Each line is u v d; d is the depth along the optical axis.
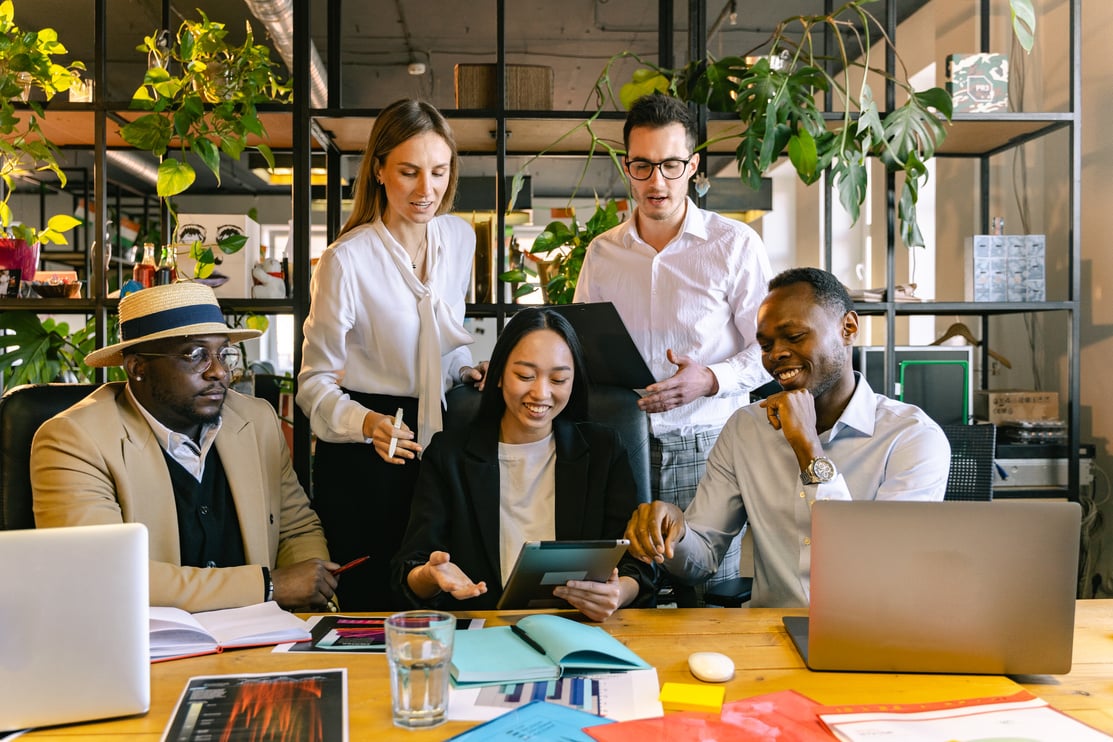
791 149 2.79
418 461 2.16
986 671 1.16
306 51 2.95
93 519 1.59
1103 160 3.39
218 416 1.79
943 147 3.55
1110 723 1.02
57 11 5.35
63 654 1.03
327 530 2.17
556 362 1.69
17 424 1.71
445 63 6.74
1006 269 3.25
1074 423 3.12
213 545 1.78
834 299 1.65
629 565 1.62
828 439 1.72
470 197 6.12
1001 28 3.89
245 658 1.23
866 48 2.87
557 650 1.19
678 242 2.34
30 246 3.06
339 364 2.16
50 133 3.24
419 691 1.00
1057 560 1.14
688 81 3.04
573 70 6.85
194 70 2.84
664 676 1.16
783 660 1.22
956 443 2.07
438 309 2.18
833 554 1.16
